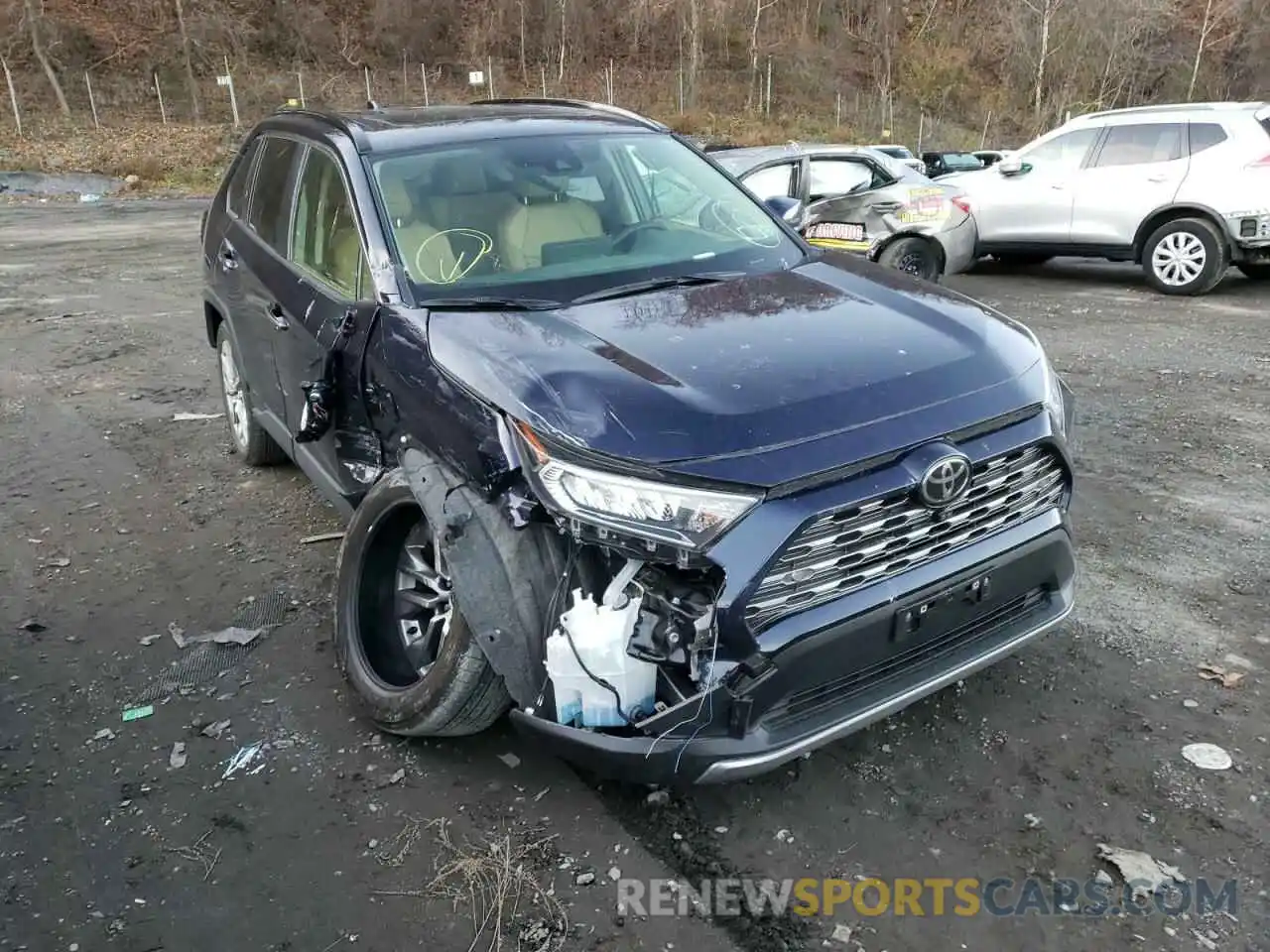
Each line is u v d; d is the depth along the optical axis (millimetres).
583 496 2547
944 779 3074
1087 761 3137
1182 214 10281
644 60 43531
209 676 3723
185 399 7223
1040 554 3004
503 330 3117
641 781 2668
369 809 3014
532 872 2760
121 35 33250
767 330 3104
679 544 2473
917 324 3172
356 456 3611
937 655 2910
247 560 4641
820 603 2600
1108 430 6125
